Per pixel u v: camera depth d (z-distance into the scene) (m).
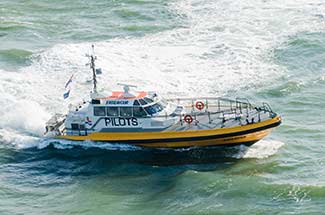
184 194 74.81
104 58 116.06
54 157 84.69
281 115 95.00
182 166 81.06
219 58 115.12
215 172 79.44
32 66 114.38
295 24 129.12
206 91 102.94
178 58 115.81
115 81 106.81
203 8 142.38
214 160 82.12
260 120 82.62
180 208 72.25
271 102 99.06
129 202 74.12
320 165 80.81
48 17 140.75
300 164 81.06
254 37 123.94
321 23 128.75
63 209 73.44
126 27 132.62
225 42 121.81
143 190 76.44
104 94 85.44
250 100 99.56
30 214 72.56
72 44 122.75
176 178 78.12
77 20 138.50
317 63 112.19
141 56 117.25
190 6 144.38
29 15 142.12
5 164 83.69
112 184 78.12
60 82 107.50
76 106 88.44
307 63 112.25
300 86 103.38
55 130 87.75
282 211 70.88
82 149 85.62
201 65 112.69
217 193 74.50
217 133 81.81
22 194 76.94
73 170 81.81
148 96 85.31
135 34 128.75
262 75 108.00
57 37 129.00
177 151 84.12
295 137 88.25
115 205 73.62
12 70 112.44
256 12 137.62
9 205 74.62
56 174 81.19
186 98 93.25
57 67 113.44
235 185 75.44
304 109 96.69
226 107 87.00
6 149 87.06
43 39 128.12
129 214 71.81
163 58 116.12
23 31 132.12
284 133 89.44
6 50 120.31
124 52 119.00
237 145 83.81
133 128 84.06
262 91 102.19
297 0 143.62
